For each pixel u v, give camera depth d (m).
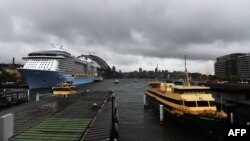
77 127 32.03
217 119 40.94
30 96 113.75
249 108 54.38
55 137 27.56
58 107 50.00
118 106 86.81
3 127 11.41
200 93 51.94
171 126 53.31
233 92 63.00
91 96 73.44
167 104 57.78
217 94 71.19
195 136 44.91
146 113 71.12
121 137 44.81
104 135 28.17
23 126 32.59
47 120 36.44
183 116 48.38
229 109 60.72
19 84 193.88
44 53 171.88
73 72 198.50
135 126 53.69
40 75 148.50
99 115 40.31
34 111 44.84
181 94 51.16
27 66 162.75
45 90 148.62
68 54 190.25
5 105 64.56
